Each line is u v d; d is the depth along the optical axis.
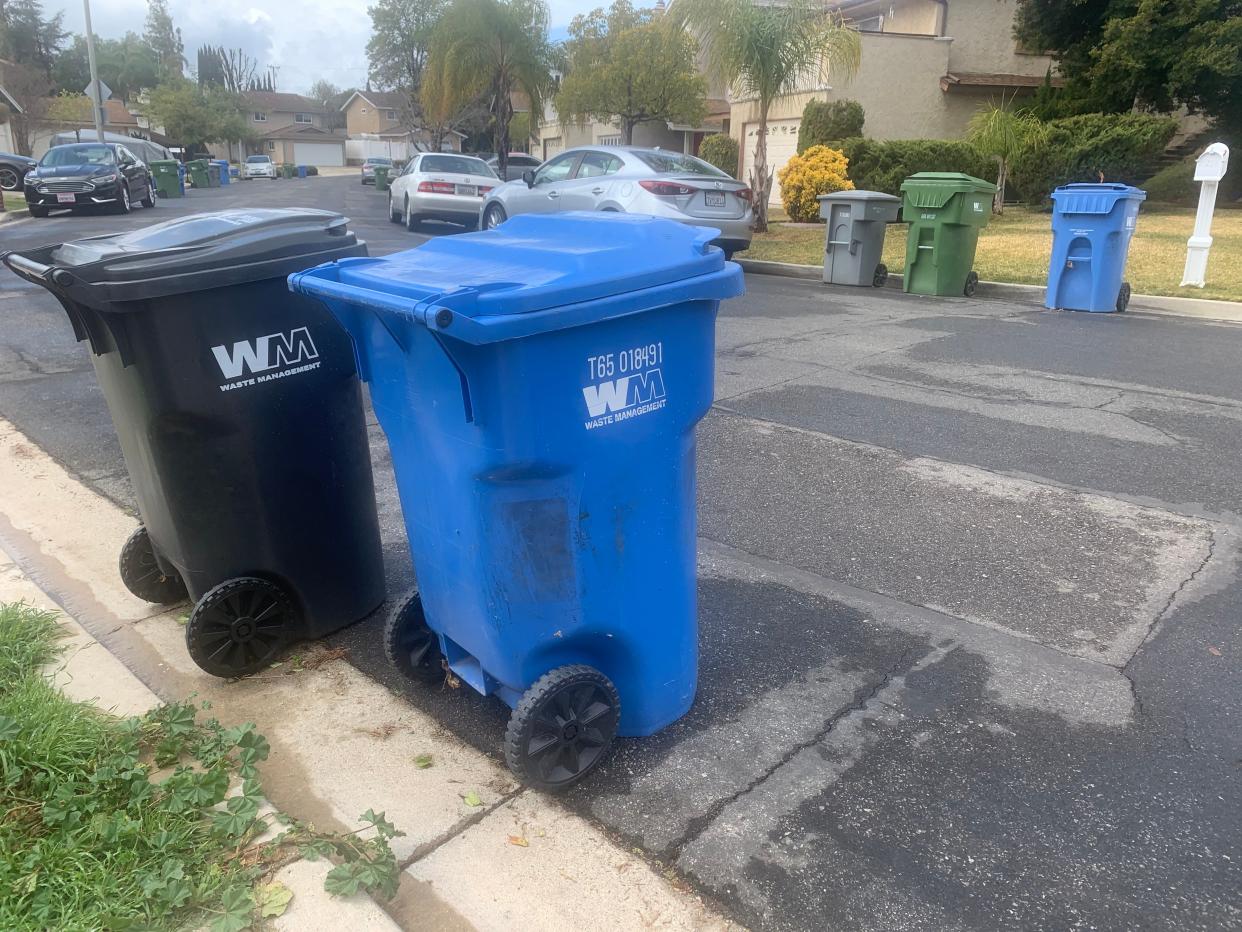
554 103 25.12
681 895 2.35
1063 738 2.95
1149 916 2.28
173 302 2.86
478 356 2.18
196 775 2.66
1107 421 6.11
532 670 2.60
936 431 5.92
